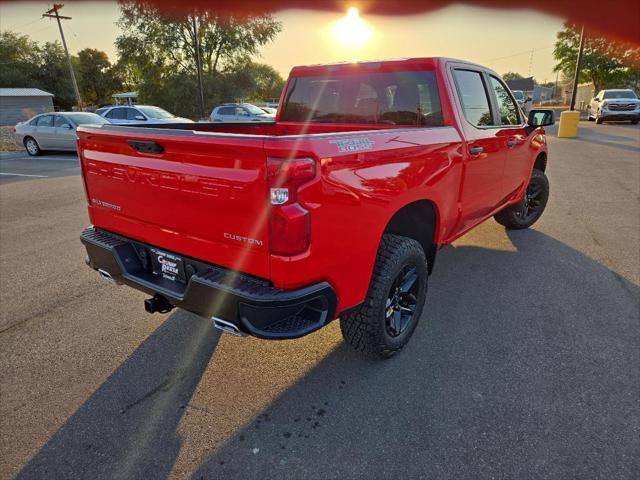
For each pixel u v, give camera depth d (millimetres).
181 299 2340
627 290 3881
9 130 26234
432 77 3326
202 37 32406
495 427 2340
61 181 9898
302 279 2053
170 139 2203
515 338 3170
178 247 2439
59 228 6148
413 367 2871
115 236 2855
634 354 2943
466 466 2104
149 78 33594
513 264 4523
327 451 2219
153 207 2477
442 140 2963
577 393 2578
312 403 2564
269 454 2207
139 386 2736
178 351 3102
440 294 3891
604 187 8102
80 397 2641
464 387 2662
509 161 4246
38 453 2230
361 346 2760
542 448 2191
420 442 2258
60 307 3752
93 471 2123
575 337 3160
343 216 2162
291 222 1943
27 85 55219
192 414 2494
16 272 4531
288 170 1896
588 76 38906
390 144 2445
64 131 14203
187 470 2123
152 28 31594
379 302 2590
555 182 8609
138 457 2199
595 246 5008
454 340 3162
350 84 3877
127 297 3945
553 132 19641
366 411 2488
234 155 1998
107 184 2744
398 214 2922
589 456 2137
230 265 2207
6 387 2732
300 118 4371
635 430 2289
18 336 3299
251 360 2988
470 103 3578
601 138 16297
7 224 6355
